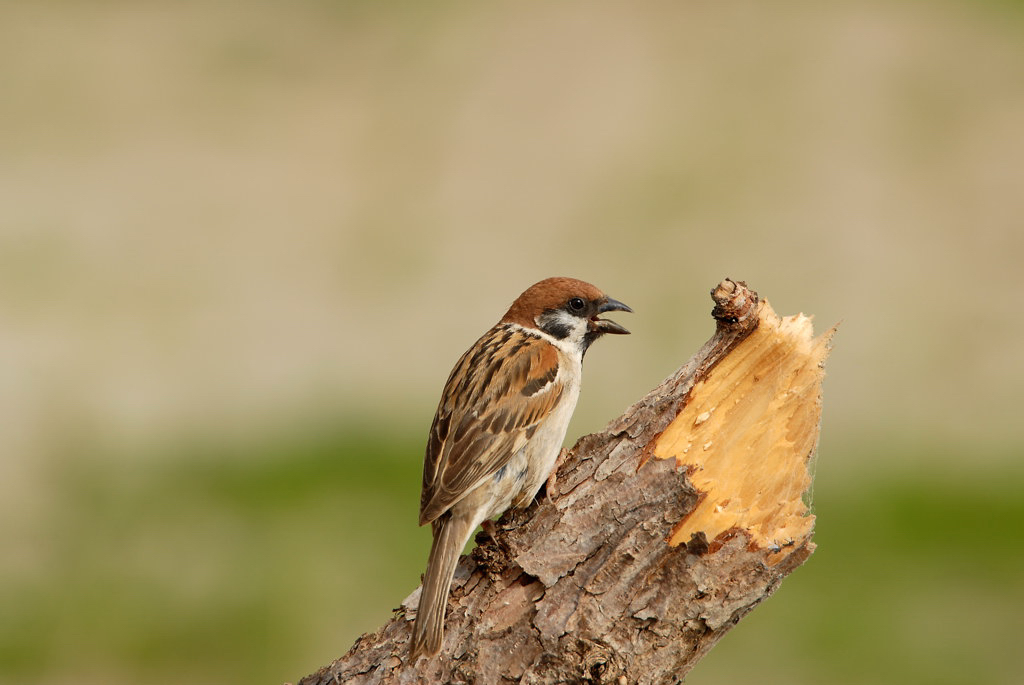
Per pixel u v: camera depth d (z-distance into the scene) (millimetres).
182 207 21547
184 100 25922
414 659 5273
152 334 17531
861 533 12766
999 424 14914
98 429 15211
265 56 28203
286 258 19797
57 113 25188
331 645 11242
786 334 5387
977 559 12219
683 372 5520
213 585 12000
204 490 13789
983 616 11359
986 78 24922
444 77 26547
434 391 16156
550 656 5211
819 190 21141
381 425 15180
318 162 23234
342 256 19969
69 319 17828
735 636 11188
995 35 26859
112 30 29922
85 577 12023
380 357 17016
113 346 17156
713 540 5098
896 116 23781
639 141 23391
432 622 5352
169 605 11719
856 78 25203
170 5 31672
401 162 23250
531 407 6734
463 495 6383
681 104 24672
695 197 21125
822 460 14195
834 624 11312
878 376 16031
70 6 31578
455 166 22844
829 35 27219
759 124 23594
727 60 26391
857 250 19234
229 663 11047
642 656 5195
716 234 19859
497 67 26750
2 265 19266
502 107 25125
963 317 17406
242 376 16547
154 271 19422
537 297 7281
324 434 14992
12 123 24594
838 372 16156
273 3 31156
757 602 5168
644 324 17172
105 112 25281
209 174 22812
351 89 26484
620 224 20438
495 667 5281
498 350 6945
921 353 16500
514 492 6656
